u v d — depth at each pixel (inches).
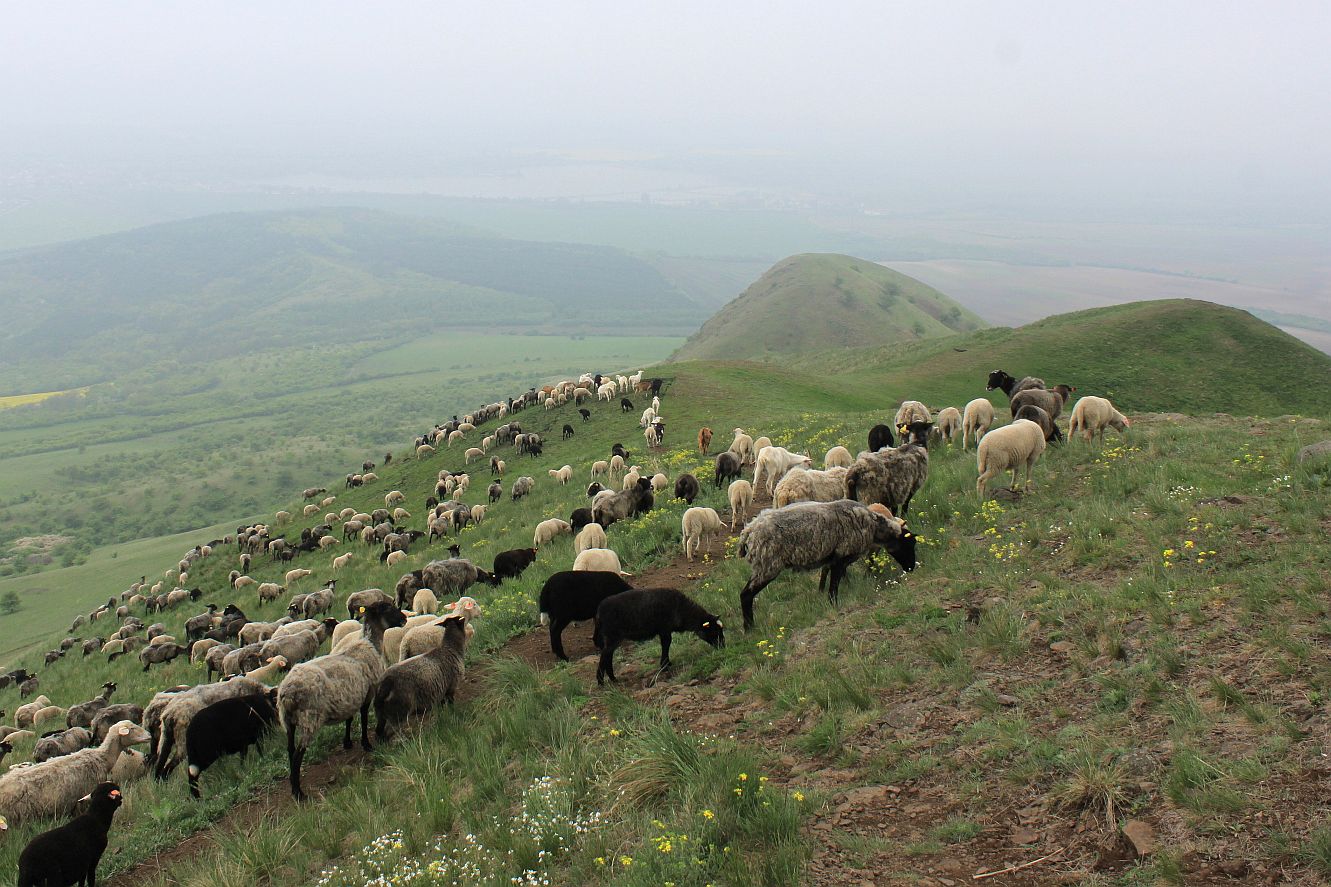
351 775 394.9
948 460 708.0
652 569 603.8
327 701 399.2
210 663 784.9
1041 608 356.5
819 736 304.0
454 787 343.0
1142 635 311.0
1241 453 529.7
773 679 359.9
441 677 433.4
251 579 1443.2
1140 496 482.9
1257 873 193.6
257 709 444.5
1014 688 305.9
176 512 6456.7
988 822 240.1
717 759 289.6
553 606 466.9
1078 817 231.8
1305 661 263.9
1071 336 2664.9
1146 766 240.7
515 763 351.9
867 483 532.1
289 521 2006.6
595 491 959.0
